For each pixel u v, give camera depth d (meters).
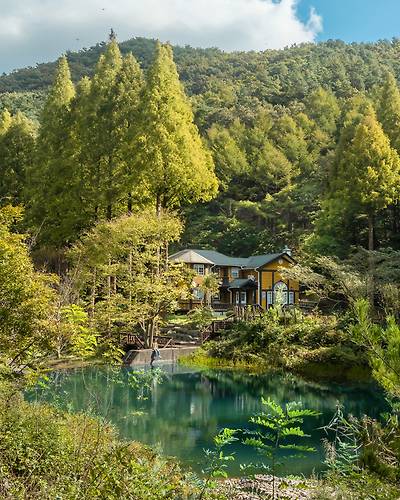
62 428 6.66
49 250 25.27
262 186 53.91
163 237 22.42
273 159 52.78
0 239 8.50
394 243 29.70
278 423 4.28
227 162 54.22
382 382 4.90
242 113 66.94
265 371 20.44
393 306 20.33
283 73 90.44
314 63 95.44
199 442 10.99
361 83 76.38
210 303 34.88
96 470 4.29
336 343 20.92
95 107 26.42
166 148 24.09
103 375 13.09
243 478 8.77
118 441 7.17
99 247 21.19
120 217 23.22
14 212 9.62
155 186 24.61
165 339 24.95
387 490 4.50
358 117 43.22
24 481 4.68
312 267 30.56
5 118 37.72
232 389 17.05
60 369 12.03
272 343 21.89
